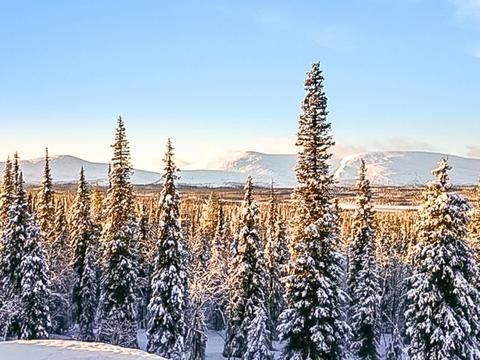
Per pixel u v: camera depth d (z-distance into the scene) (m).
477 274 28.05
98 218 60.50
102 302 40.62
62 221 55.78
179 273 37.22
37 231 39.38
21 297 37.53
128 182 41.41
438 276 27.81
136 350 22.08
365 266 40.75
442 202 27.67
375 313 40.56
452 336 26.70
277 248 47.62
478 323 28.25
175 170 38.22
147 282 48.34
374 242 42.50
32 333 37.41
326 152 29.28
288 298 29.27
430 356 27.58
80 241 48.03
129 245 40.97
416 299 28.33
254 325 37.28
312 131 29.28
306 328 28.25
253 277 38.56
